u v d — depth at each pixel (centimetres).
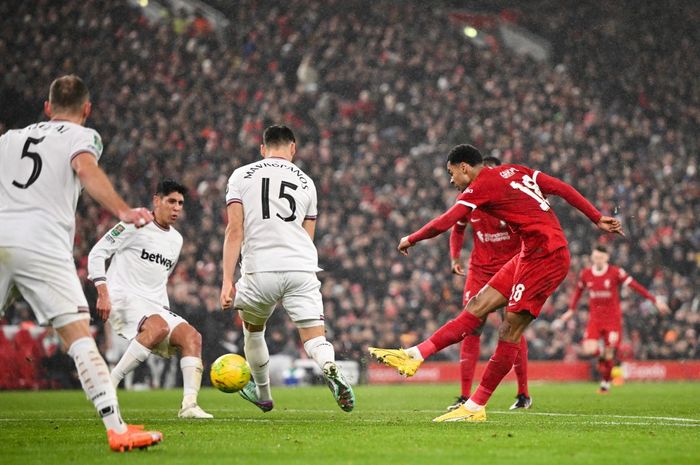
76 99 1080
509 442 1111
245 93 5762
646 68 7219
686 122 6831
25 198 1026
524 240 1443
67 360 3588
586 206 1478
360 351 4225
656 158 6338
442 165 5666
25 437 1188
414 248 4912
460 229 1944
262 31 6338
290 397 2591
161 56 5838
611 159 6038
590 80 7144
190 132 5291
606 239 5344
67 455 983
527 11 7775
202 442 1102
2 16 5569
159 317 1703
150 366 3647
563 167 5775
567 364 4422
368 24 6831
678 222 5506
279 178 1477
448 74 6481
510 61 6881
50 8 5741
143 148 5022
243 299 1482
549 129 6153
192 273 4344
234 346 3853
